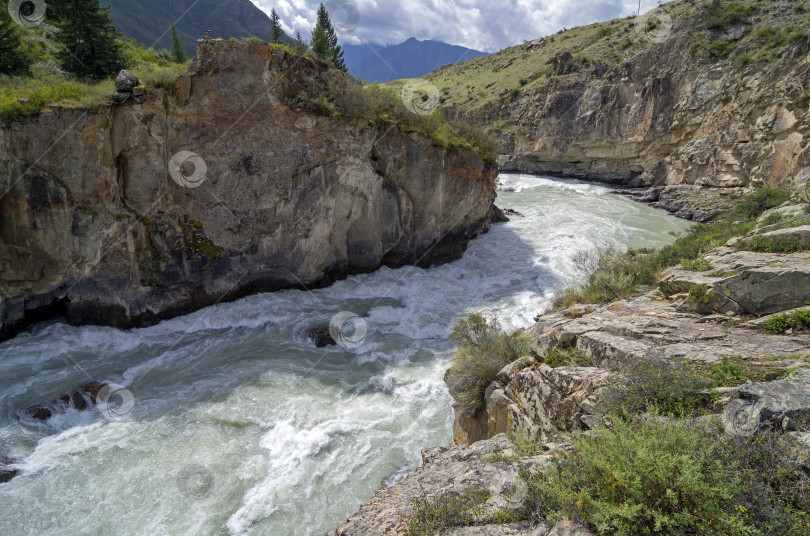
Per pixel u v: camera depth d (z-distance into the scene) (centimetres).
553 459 420
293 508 759
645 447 337
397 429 974
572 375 584
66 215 1277
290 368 1207
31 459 855
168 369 1194
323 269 1750
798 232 833
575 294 1116
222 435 938
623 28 6316
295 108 1531
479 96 6750
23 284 1295
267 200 1538
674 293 800
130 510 746
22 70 1683
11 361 1177
